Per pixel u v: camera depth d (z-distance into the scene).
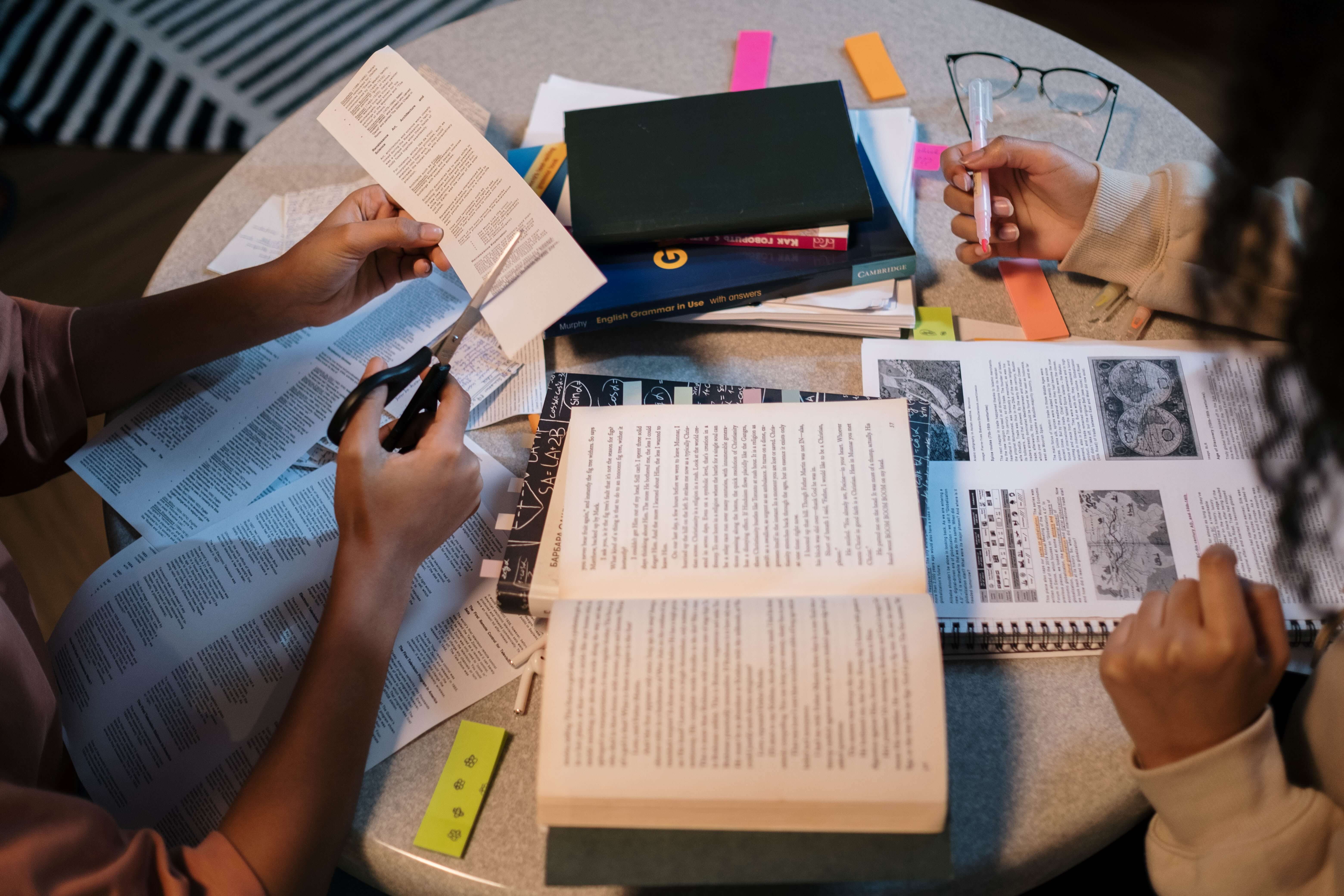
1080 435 0.72
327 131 0.94
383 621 0.63
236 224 0.94
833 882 0.51
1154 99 0.98
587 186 0.83
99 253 1.82
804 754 0.48
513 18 1.10
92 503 1.53
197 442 0.79
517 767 0.61
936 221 0.91
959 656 0.64
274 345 0.85
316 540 0.72
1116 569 0.65
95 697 0.66
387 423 0.78
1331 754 0.56
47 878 0.50
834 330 0.83
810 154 0.83
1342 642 0.58
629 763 0.48
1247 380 0.74
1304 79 0.40
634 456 0.62
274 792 0.56
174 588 0.70
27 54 2.17
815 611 0.51
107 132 2.02
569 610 0.52
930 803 0.47
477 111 0.97
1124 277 0.82
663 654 0.50
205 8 2.26
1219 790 0.52
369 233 0.75
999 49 1.03
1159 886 0.57
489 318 0.72
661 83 1.02
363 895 0.74
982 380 0.76
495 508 0.74
